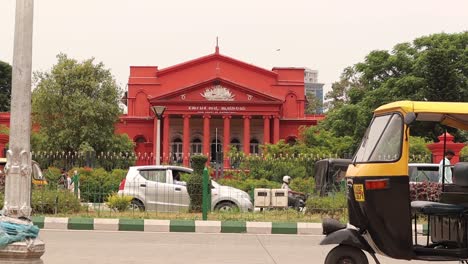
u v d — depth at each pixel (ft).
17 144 25.09
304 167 91.97
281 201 56.08
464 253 24.39
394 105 25.36
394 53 151.33
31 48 25.79
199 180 55.01
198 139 185.78
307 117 184.44
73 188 63.93
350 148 123.24
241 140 185.26
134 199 57.26
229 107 174.70
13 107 25.23
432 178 57.47
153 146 176.65
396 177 24.38
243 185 79.56
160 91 184.96
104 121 149.59
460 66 138.92
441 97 136.15
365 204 24.57
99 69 152.46
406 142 24.53
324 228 25.91
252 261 33.12
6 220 24.62
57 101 146.82
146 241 40.98
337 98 225.15
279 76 185.57
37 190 55.16
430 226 26.48
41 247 25.08
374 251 24.95
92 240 40.98
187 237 43.57
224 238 43.39
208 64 185.78
